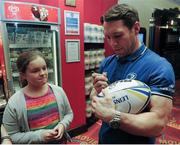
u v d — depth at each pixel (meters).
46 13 2.67
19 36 2.57
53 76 2.99
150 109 0.96
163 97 0.94
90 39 3.73
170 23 7.05
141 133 0.89
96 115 0.92
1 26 2.23
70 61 3.22
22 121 1.46
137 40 1.10
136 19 1.01
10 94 2.32
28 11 2.46
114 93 0.98
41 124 1.49
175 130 3.57
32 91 1.50
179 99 5.26
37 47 2.80
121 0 4.80
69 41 3.16
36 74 1.46
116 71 1.18
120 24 0.97
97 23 4.09
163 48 7.13
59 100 1.59
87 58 3.76
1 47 2.24
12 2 2.30
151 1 6.07
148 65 1.04
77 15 3.22
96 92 1.12
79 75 3.41
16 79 2.49
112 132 1.10
